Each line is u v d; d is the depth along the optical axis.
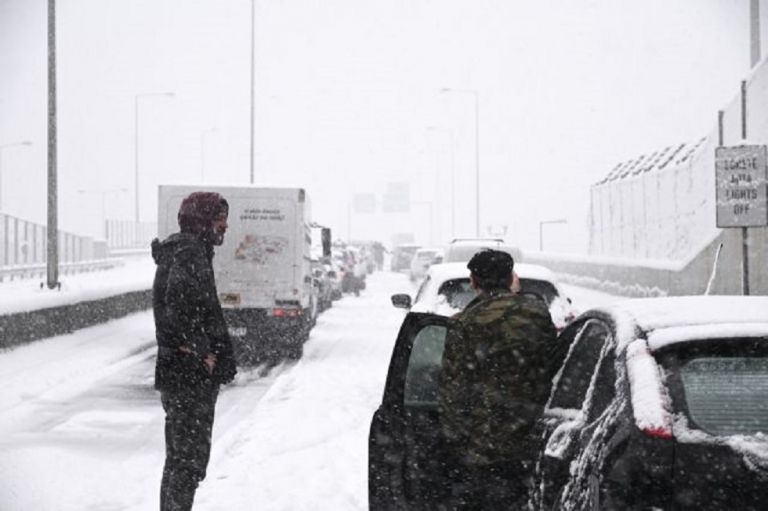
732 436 3.93
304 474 9.16
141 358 18.94
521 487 5.32
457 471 5.58
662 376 4.16
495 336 5.26
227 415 12.77
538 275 11.99
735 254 23.61
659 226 33.19
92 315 23.30
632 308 4.85
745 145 12.70
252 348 18.86
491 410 5.23
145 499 8.26
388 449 5.81
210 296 6.63
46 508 7.96
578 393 5.05
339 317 29.64
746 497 3.81
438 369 6.09
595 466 4.20
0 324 17.62
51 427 11.68
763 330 4.27
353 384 15.39
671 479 3.89
